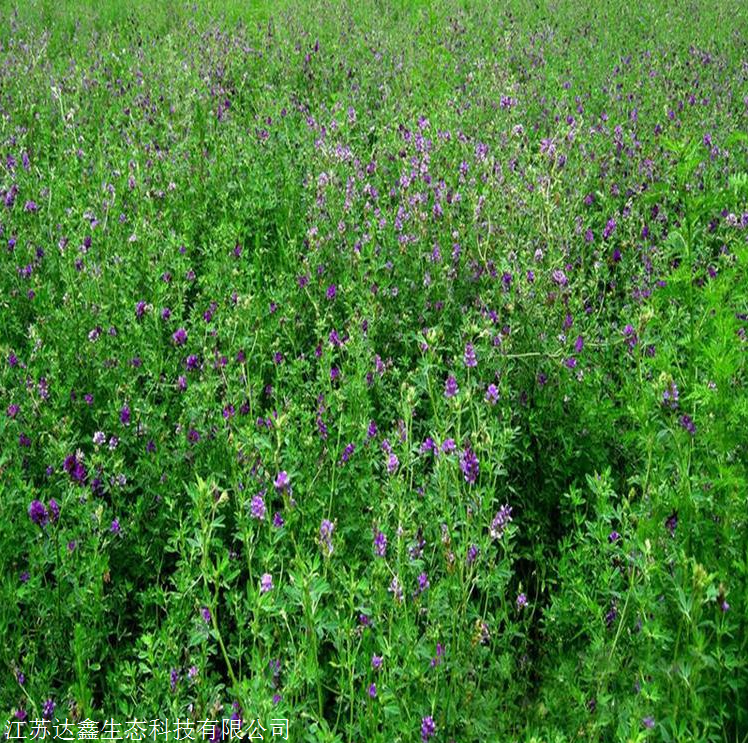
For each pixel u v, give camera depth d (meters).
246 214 6.63
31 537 3.63
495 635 3.35
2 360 4.54
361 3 15.05
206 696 3.09
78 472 3.73
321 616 3.08
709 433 3.22
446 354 5.22
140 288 5.68
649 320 3.65
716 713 2.88
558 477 4.29
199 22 13.79
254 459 3.76
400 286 5.56
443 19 13.52
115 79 10.03
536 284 4.96
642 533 3.15
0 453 4.03
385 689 2.98
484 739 3.06
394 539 3.54
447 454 3.44
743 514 3.09
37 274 5.59
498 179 6.24
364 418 4.20
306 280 5.53
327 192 6.39
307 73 10.32
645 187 6.65
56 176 6.83
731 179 3.85
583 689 3.21
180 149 7.39
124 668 3.20
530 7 14.70
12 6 14.47
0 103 8.69
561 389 4.52
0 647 3.23
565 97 8.95
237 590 3.84
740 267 3.76
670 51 11.66
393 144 7.37
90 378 4.81
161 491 4.07
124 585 3.73
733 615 2.94
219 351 4.77
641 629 3.01
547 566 4.03
